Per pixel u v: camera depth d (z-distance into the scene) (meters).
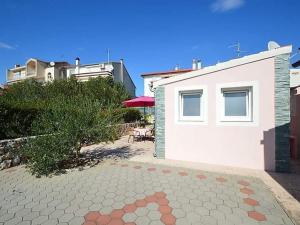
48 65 41.22
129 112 17.14
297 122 7.74
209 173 5.68
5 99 7.48
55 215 3.57
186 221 3.36
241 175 5.49
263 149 5.90
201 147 6.70
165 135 7.27
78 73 31.69
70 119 6.36
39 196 4.33
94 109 7.03
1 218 3.48
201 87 6.60
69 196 4.32
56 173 5.86
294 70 10.12
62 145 6.09
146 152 8.58
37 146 5.84
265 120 5.83
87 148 9.55
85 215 3.56
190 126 6.84
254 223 3.30
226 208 3.77
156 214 3.58
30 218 3.48
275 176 5.39
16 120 7.41
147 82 29.39
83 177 5.49
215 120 6.45
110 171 5.99
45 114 6.72
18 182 5.17
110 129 7.23
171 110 7.12
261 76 5.82
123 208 3.79
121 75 33.88
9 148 6.60
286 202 3.97
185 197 4.22
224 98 6.46
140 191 4.54
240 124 6.14
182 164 6.57
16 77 45.09
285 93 5.61
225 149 6.36
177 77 6.94
